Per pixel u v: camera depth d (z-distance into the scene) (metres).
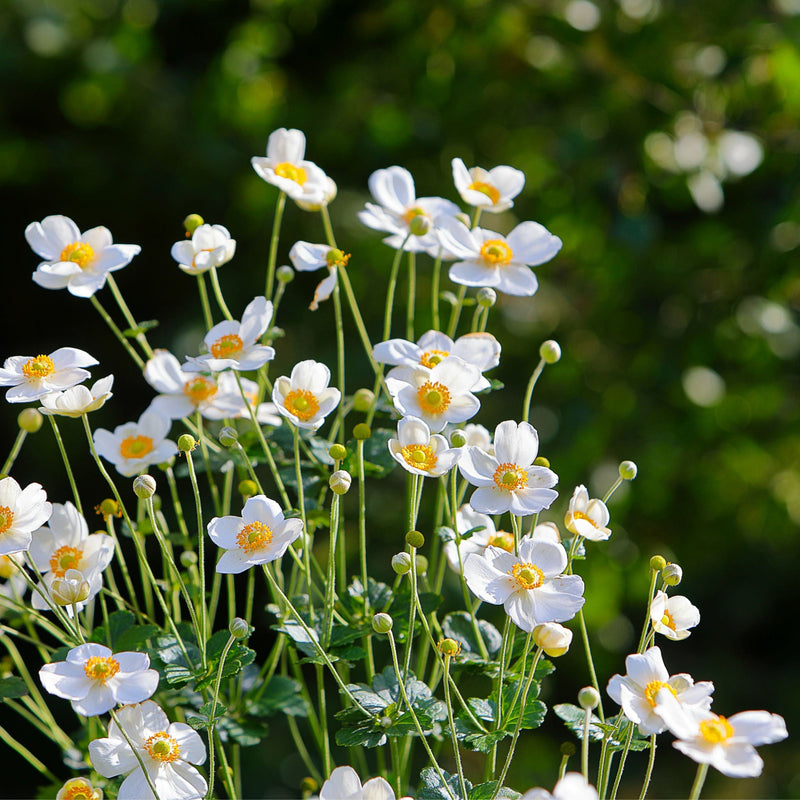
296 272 5.68
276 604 2.36
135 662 2.22
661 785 5.06
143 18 6.16
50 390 2.29
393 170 2.48
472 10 4.85
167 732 2.24
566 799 2.12
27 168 6.14
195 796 2.22
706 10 4.55
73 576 2.30
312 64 6.09
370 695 2.26
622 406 4.85
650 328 4.75
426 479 4.56
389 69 5.58
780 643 6.23
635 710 2.19
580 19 4.61
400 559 2.24
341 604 2.34
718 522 5.37
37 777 4.43
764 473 5.23
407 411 2.30
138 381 6.17
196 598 2.32
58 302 6.43
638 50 4.60
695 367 4.64
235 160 5.96
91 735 2.35
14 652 2.38
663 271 4.68
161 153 6.00
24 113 6.27
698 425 4.78
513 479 2.27
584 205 4.59
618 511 4.80
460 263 2.41
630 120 4.57
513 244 2.42
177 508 2.40
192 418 2.58
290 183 2.43
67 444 5.70
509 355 5.05
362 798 2.18
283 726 4.59
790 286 4.55
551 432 4.80
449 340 2.35
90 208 6.28
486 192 2.47
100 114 6.16
